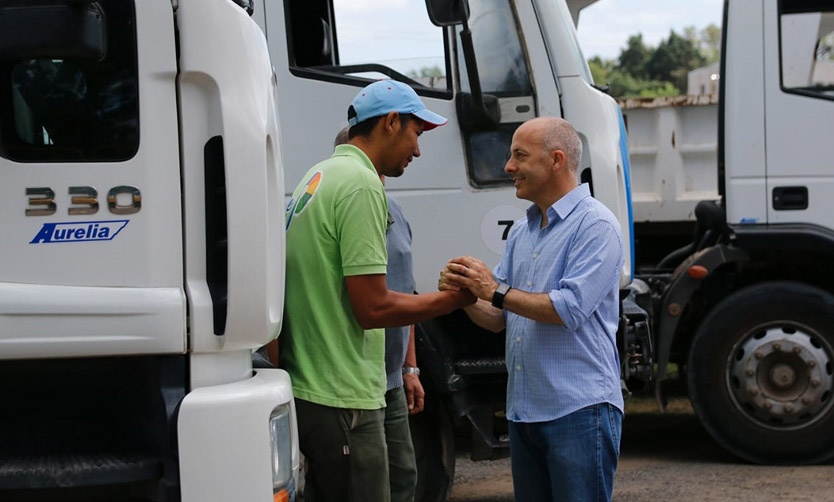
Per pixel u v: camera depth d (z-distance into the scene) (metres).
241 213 2.82
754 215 6.84
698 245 7.36
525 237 3.90
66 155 2.79
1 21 2.64
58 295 2.75
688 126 8.83
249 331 2.86
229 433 2.80
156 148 2.80
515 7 5.32
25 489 2.84
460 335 5.29
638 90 41.81
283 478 2.97
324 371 3.59
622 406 3.77
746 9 6.82
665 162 8.88
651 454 7.45
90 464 2.87
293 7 5.30
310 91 5.29
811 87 6.77
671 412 9.05
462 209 5.30
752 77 6.82
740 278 7.18
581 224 3.69
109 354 2.78
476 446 5.27
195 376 2.88
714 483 6.50
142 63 2.80
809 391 6.77
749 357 6.84
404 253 4.14
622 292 5.71
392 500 4.15
